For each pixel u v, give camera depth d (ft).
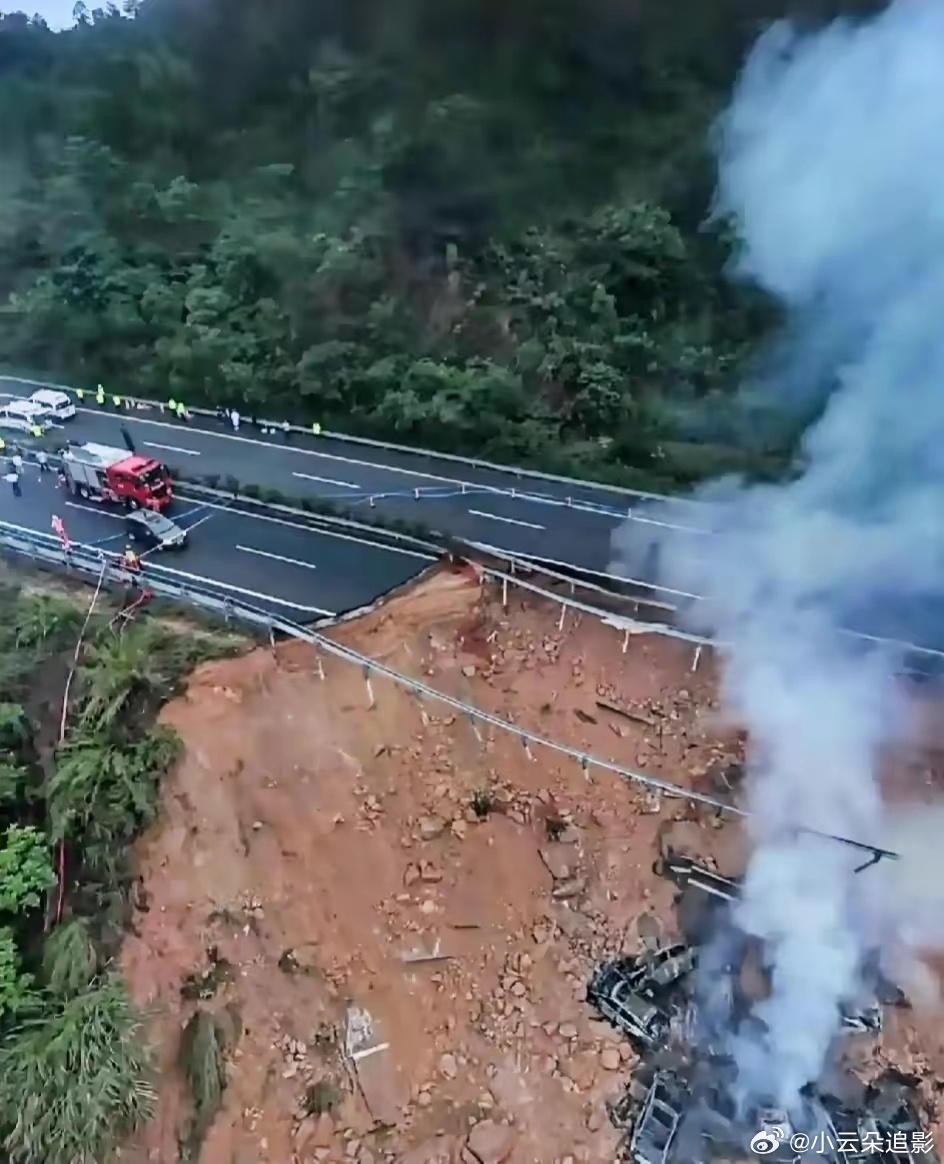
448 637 80.33
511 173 128.06
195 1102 63.87
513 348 118.73
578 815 75.25
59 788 67.15
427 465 105.40
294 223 130.31
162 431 114.21
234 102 143.74
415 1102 66.74
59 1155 59.11
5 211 138.72
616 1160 65.57
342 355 115.96
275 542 90.38
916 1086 68.03
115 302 128.06
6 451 108.88
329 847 71.10
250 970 67.56
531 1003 70.23
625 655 80.23
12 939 65.36
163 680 71.92
